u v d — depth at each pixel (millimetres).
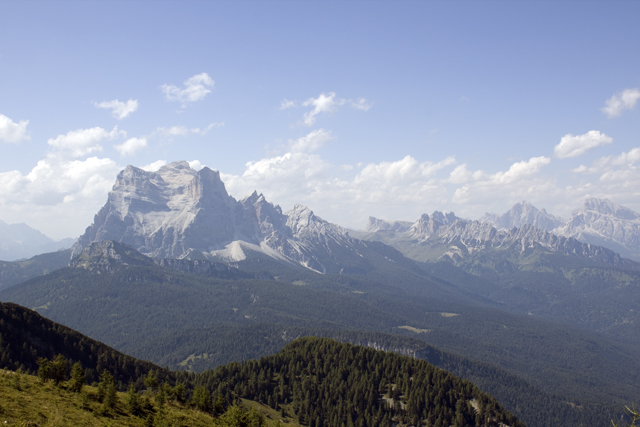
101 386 147375
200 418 161625
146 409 152250
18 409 117750
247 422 167125
